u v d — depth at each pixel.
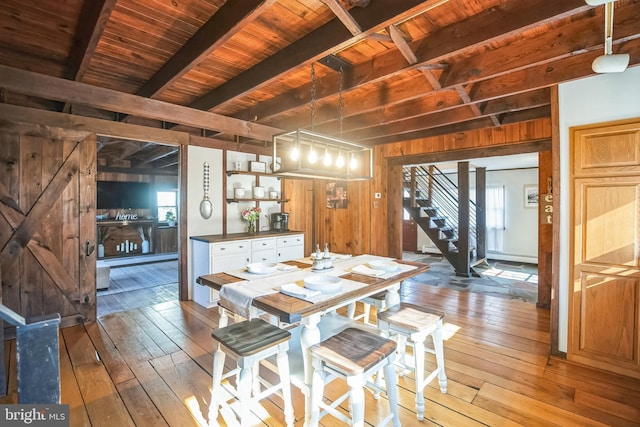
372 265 2.64
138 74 2.89
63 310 3.32
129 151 6.32
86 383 2.29
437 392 2.20
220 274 2.44
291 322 1.59
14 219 3.05
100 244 7.48
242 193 4.92
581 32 2.07
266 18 2.07
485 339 3.04
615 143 2.38
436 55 2.21
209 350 2.82
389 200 5.28
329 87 2.96
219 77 2.98
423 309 2.24
